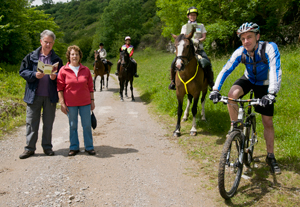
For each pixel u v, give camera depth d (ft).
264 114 11.34
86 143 14.29
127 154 14.47
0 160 13.46
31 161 13.28
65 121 22.36
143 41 157.69
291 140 13.89
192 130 17.75
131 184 10.98
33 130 13.74
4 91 28.58
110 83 54.90
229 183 9.91
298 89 21.11
